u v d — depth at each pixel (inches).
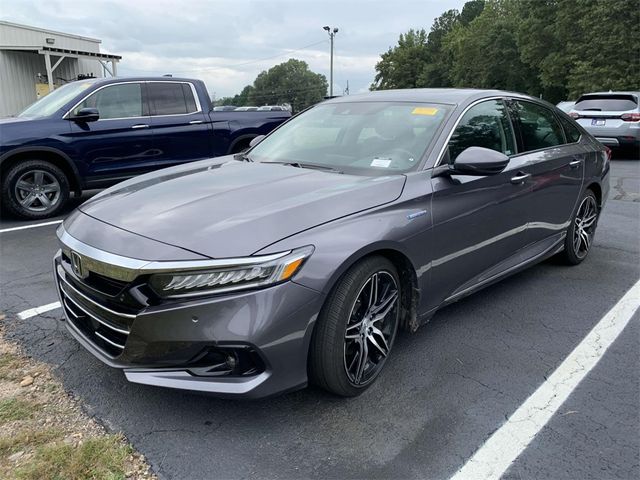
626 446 99.3
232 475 90.9
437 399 113.3
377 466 93.4
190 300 92.7
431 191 124.5
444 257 128.5
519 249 161.2
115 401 111.0
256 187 120.6
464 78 2313.0
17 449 95.8
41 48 747.4
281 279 94.4
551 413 109.0
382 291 115.4
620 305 163.6
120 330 97.9
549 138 179.0
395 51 3383.4
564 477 91.4
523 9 1925.4
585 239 201.0
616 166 467.8
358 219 108.8
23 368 123.5
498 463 94.5
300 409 109.1
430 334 143.3
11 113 784.3
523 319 153.2
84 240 106.6
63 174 271.0
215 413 107.5
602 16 1113.4
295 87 5068.9
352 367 109.8
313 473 91.6
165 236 99.5
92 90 274.8
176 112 299.1
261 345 93.4
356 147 143.0
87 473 90.0
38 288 173.8
